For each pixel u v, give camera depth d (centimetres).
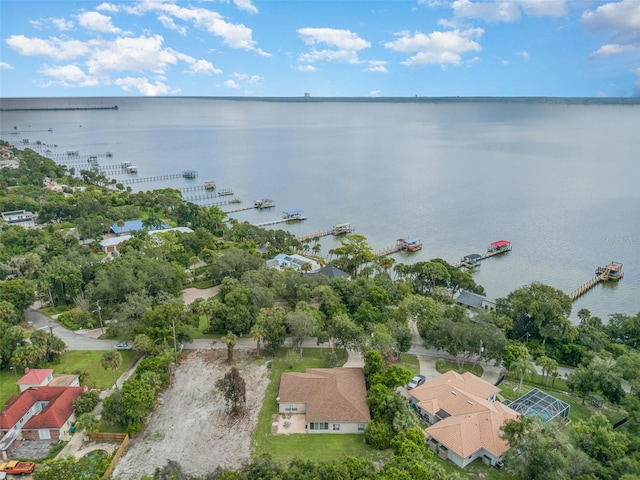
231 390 6769
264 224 19225
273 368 8194
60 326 9831
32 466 5759
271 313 8856
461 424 6275
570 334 9200
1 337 8100
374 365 7444
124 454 6072
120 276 10381
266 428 6631
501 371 8519
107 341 9169
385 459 6016
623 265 14600
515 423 5772
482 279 13688
